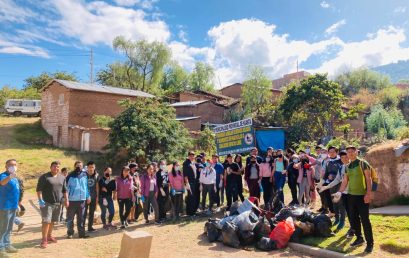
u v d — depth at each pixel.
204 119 40.03
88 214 10.48
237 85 53.97
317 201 11.87
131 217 11.40
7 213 7.39
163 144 23.53
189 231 9.67
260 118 36.03
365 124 43.97
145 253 6.54
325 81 32.88
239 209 9.02
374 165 10.59
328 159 9.51
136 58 50.00
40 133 32.03
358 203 6.86
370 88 62.62
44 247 8.05
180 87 60.28
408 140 10.29
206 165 11.80
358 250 6.86
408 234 7.25
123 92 33.44
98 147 26.42
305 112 32.72
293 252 7.45
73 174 9.18
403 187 9.94
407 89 53.09
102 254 7.54
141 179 11.09
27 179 19.94
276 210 9.52
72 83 31.88
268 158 11.31
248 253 7.49
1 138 29.41
